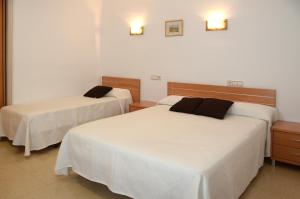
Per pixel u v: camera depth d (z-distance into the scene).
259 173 2.96
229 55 3.74
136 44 4.76
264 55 3.46
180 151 2.08
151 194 2.00
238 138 2.43
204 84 3.98
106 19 5.16
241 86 3.68
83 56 5.05
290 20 3.23
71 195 2.47
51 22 4.45
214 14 3.80
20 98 4.16
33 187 2.60
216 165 1.90
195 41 4.04
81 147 2.51
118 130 2.63
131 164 2.11
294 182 2.75
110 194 2.50
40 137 3.45
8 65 4.04
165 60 4.41
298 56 3.22
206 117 3.21
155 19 4.45
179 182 1.84
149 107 4.01
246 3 3.52
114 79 5.15
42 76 4.41
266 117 3.11
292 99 3.32
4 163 3.16
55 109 3.68
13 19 3.93
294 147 2.95
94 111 4.20
